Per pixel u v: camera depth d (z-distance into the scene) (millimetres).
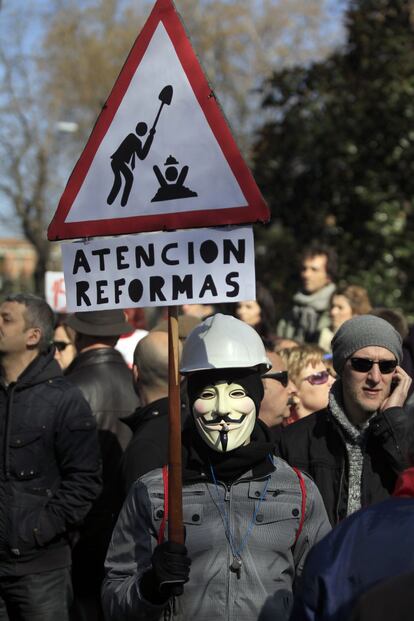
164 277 3672
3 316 5195
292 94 16297
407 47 15742
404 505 2506
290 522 3547
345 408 4320
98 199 3787
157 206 3688
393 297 14805
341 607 2418
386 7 16234
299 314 9617
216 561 3492
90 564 5652
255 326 8500
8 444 5098
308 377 5457
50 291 11961
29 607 5047
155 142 3697
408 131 15383
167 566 3312
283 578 3516
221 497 3557
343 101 15789
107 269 3775
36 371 5191
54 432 5145
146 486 3613
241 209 3557
